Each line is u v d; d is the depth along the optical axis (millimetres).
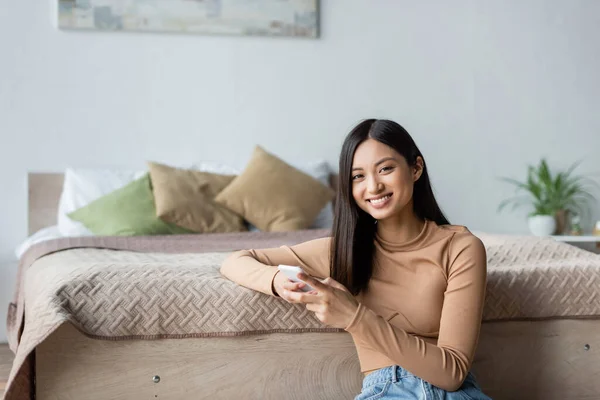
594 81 4359
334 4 4047
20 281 2840
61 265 2131
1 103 3668
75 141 3758
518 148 4289
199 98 3902
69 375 1667
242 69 3947
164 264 1960
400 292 1577
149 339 1701
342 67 4062
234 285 1761
